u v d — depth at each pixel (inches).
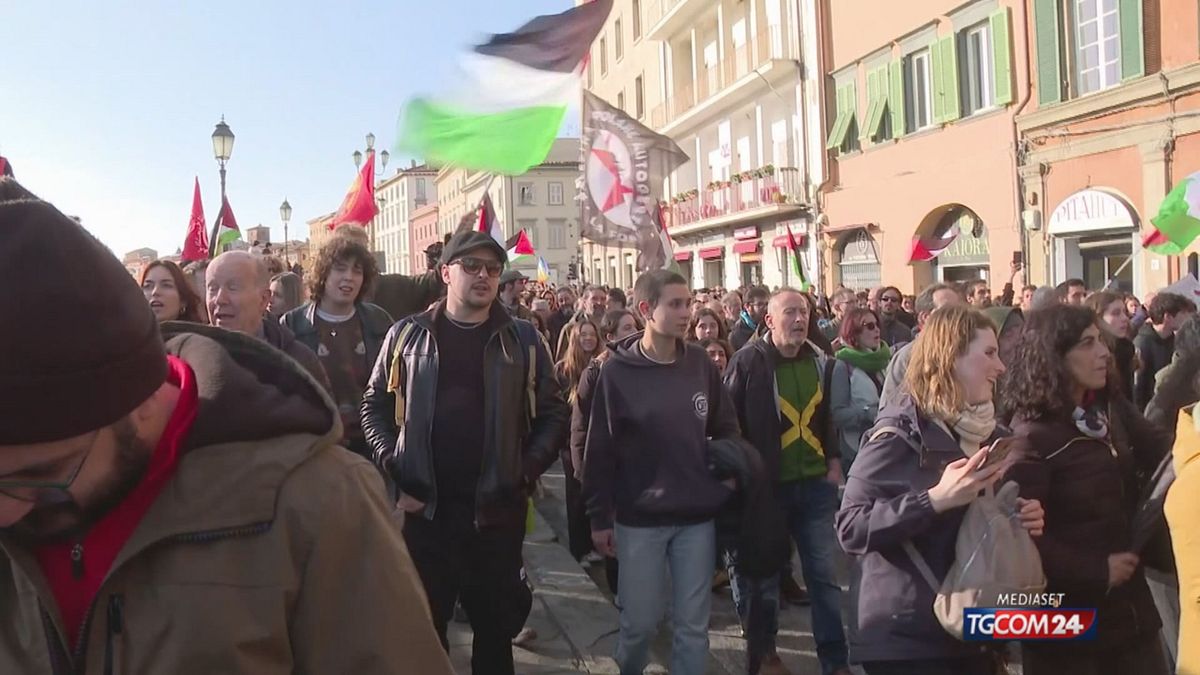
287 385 58.9
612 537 172.2
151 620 52.1
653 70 1469.0
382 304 285.0
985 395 123.5
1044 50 652.7
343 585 56.7
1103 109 600.7
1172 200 430.6
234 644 52.2
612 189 317.4
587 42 274.1
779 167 1029.2
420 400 156.9
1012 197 689.6
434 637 59.6
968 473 113.4
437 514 156.9
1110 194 602.2
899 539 117.3
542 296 721.6
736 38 1173.1
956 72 738.8
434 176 3855.8
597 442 171.2
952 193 756.6
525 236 769.6
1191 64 535.8
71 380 45.9
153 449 53.2
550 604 249.0
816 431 204.4
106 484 51.9
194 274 288.2
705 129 1285.7
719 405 175.8
